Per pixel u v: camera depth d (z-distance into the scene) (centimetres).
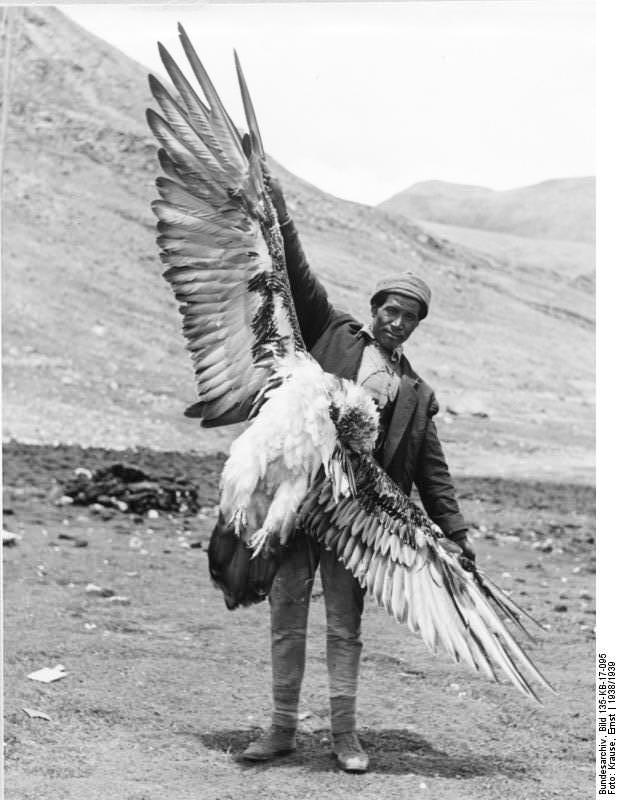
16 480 852
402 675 463
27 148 1752
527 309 1762
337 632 359
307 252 1603
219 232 352
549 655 500
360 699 428
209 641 492
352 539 346
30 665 438
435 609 346
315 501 345
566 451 1323
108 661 451
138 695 415
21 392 1215
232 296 354
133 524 755
